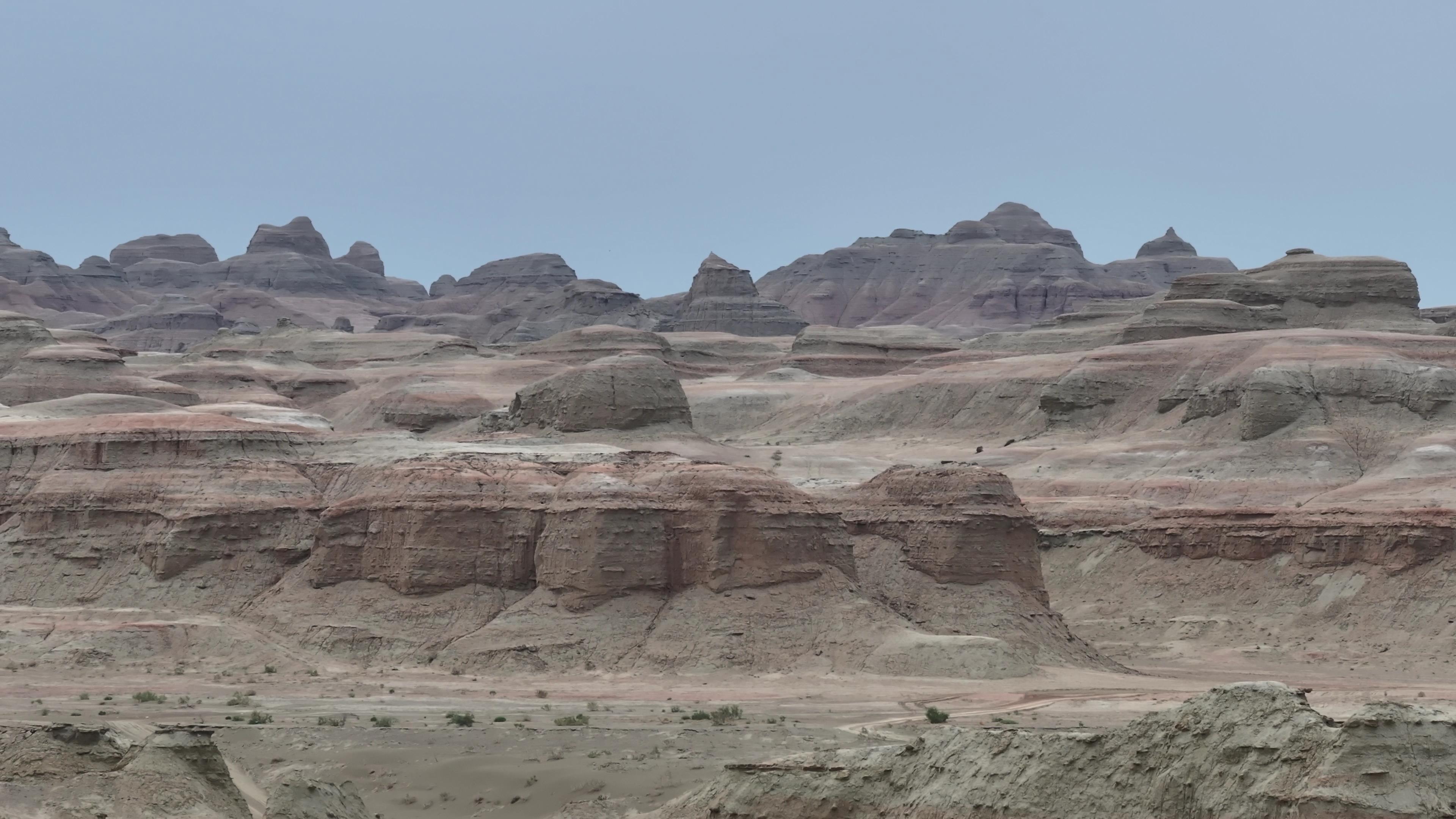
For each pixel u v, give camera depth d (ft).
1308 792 177.58
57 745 242.99
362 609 403.95
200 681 365.81
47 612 410.93
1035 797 196.54
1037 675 384.88
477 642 387.96
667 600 397.80
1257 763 184.24
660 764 264.11
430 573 406.00
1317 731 182.80
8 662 376.89
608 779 257.14
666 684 366.84
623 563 397.39
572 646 384.06
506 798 257.14
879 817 207.41
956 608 425.28
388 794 263.29
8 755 240.12
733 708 323.57
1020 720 321.32
